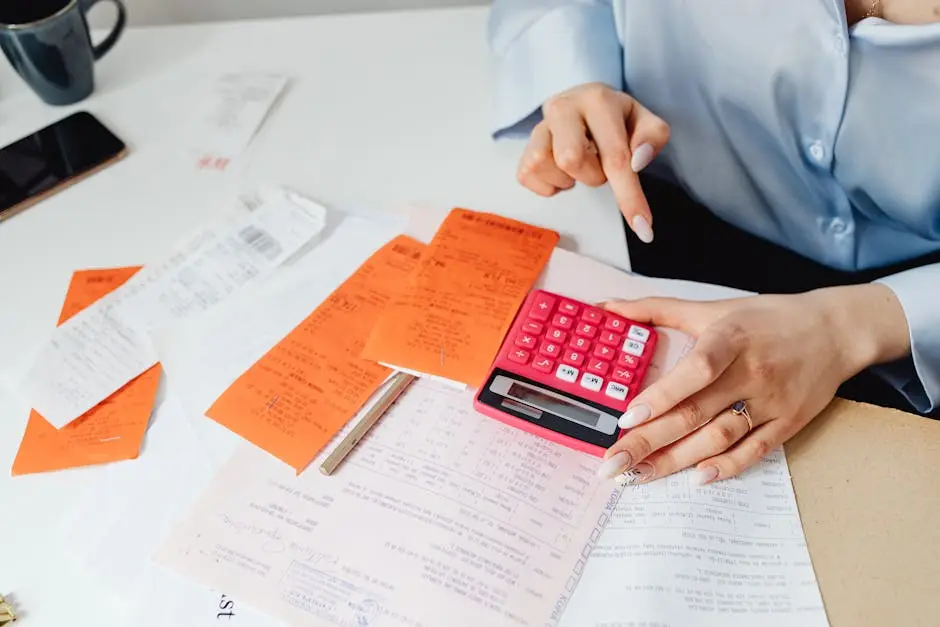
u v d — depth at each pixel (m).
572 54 0.70
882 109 0.68
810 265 0.84
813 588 0.46
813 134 0.73
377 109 0.76
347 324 0.59
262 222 0.66
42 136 0.73
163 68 0.81
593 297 0.60
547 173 0.66
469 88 0.78
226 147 0.73
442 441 0.52
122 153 0.72
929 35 0.62
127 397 0.56
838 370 0.56
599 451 0.51
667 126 0.65
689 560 0.47
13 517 0.50
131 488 0.51
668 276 0.83
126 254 0.65
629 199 0.61
